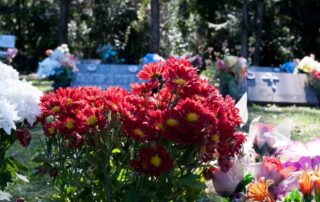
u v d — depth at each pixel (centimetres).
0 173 296
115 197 253
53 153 267
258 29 2538
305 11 2684
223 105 241
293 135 770
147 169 224
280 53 2811
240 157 226
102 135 243
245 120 256
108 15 2691
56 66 1194
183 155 241
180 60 260
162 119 227
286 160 225
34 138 657
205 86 250
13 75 304
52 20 2912
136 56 2581
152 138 228
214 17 2820
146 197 242
